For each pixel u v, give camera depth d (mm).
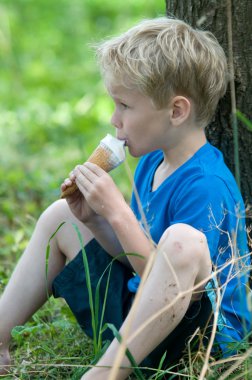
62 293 2898
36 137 6676
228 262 2598
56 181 5039
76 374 2664
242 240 2764
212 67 2840
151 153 3051
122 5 10625
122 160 2787
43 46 9727
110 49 2795
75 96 8055
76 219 2963
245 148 3133
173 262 2453
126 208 2682
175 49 2762
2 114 7422
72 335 3160
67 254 2971
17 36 9977
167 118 2783
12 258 4047
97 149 2809
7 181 5145
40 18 10562
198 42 2852
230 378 2543
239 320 2803
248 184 3154
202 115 2852
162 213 2803
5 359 2947
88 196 2697
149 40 2781
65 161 5832
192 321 2621
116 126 2830
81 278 2891
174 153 2842
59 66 9148
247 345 2660
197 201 2688
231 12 3055
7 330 2959
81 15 10562
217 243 2695
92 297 2877
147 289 2486
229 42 2869
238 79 3084
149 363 2695
